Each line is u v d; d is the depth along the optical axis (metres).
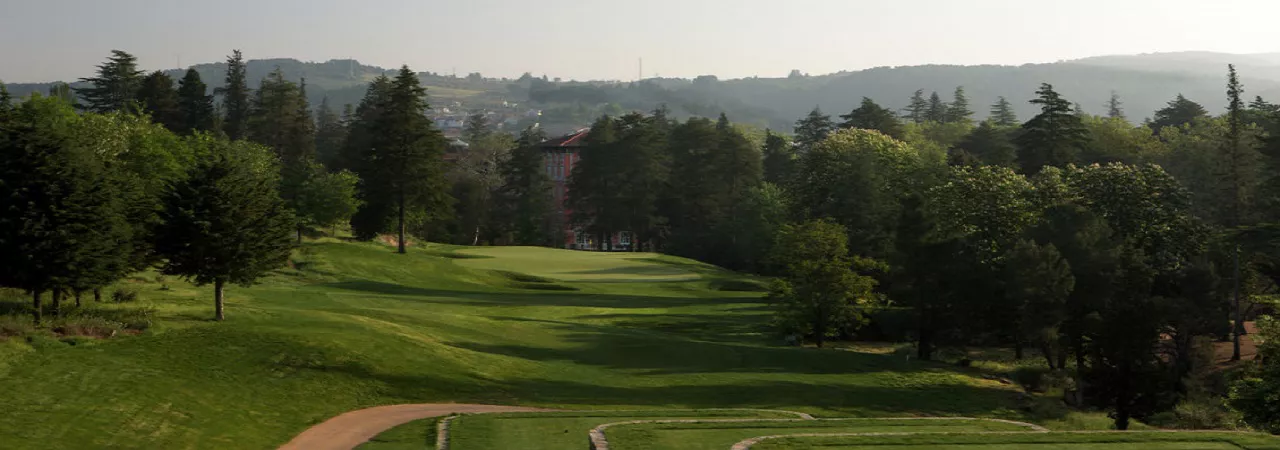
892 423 26.56
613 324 53.47
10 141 31.02
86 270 31.97
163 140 69.69
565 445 22.75
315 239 80.44
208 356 31.02
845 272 53.31
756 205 107.38
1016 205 57.75
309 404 28.83
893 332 60.03
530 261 87.12
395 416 28.48
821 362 44.50
